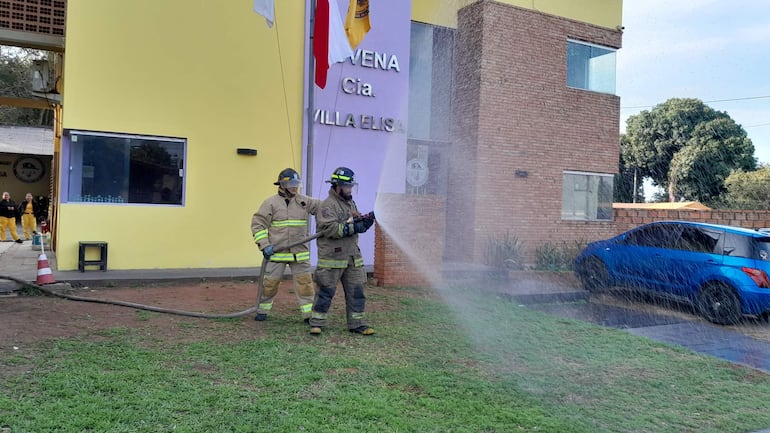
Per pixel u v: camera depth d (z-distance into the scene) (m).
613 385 4.32
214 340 5.70
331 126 11.19
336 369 4.93
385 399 4.25
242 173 10.59
